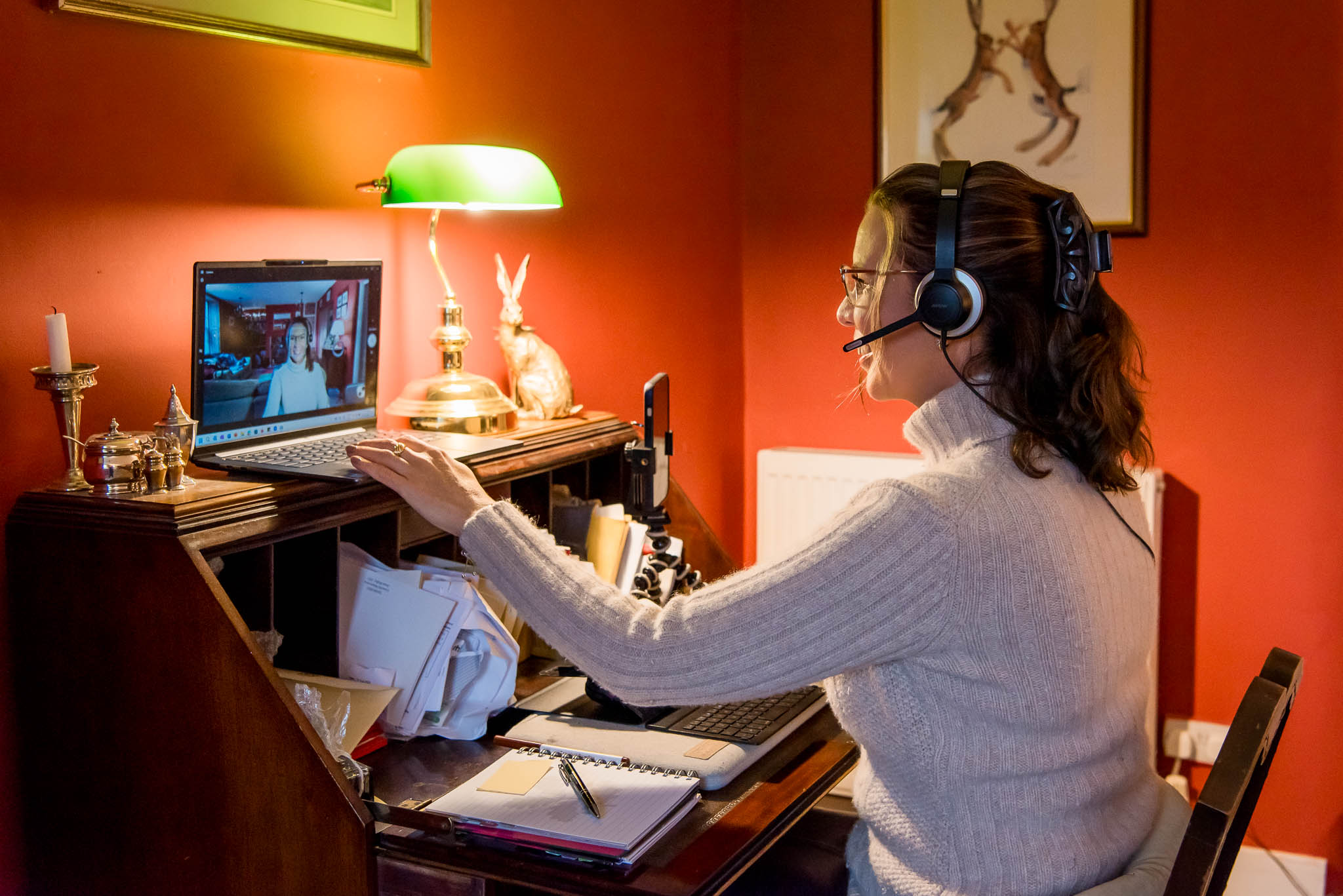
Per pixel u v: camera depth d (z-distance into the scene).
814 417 3.07
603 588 1.26
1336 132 2.54
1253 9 2.58
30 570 1.38
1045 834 1.14
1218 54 2.62
